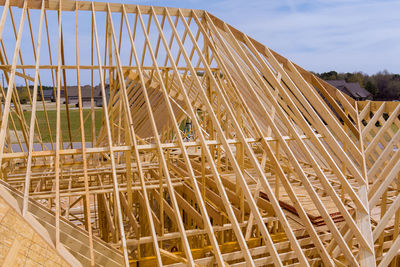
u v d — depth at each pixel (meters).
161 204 5.50
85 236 4.56
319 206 4.78
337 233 4.60
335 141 5.68
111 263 4.40
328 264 4.43
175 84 10.19
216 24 7.52
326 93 6.76
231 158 4.97
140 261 5.45
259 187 6.59
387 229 6.53
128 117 5.12
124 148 4.89
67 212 6.23
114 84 7.68
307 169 9.77
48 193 6.72
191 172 4.76
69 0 6.23
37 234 3.61
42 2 6.04
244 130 9.75
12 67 4.68
